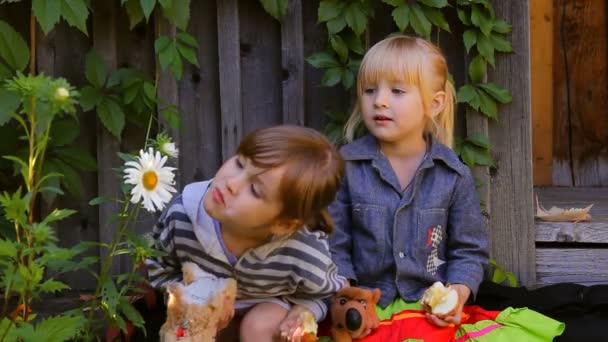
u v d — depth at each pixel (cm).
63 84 162
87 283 262
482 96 251
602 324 215
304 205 167
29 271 160
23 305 173
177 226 185
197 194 185
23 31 254
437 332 197
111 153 256
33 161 164
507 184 257
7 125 241
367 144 220
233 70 257
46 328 162
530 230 257
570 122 393
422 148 220
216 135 265
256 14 261
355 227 218
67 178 242
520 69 253
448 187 216
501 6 252
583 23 385
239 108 258
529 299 230
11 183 252
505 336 199
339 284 193
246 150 167
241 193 165
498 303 231
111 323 190
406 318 201
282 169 163
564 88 391
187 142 265
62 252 161
